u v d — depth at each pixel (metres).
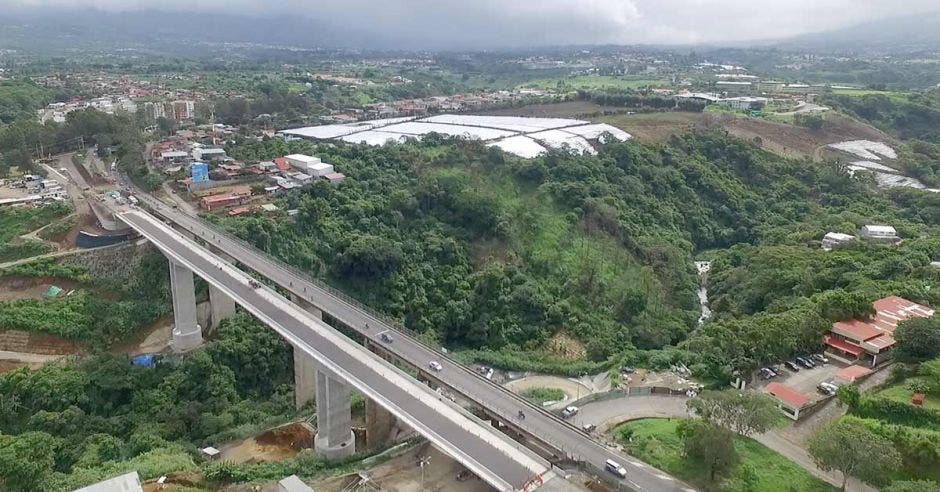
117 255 147.75
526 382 122.56
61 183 179.75
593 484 72.06
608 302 155.50
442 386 96.88
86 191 175.25
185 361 127.31
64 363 124.56
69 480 83.31
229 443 108.31
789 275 146.25
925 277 136.62
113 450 100.44
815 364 107.56
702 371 111.75
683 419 89.94
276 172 187.25
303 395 121.94
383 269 157.38
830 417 91.56
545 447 80.81
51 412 111.06
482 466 72.50
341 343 101.75
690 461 79.69
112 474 85.38
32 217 155.75
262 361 130.75
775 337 107.50
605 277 162.62
